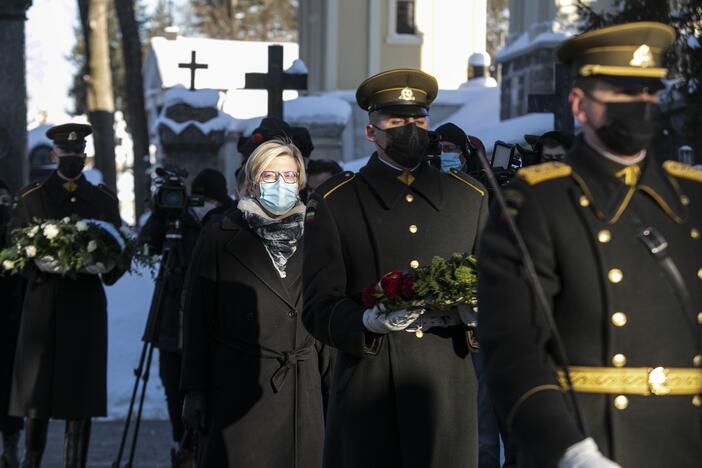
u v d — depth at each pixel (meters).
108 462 11.88
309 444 8.06
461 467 6.43
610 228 4.45
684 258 4.48
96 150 37.50
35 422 10.42
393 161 6.54
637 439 4.40
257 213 8.09
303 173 8.21
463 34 43.91
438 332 6.44
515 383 4.31
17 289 11.59
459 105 36.56
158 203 10.95
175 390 11.15
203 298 8.12
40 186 10.78
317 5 45.00
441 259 6.18
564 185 4.52
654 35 4.45
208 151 28.12
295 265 8.14
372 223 6.46
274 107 17.48
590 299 4.42
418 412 6.36
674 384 4.42
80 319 10.41
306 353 8.12
